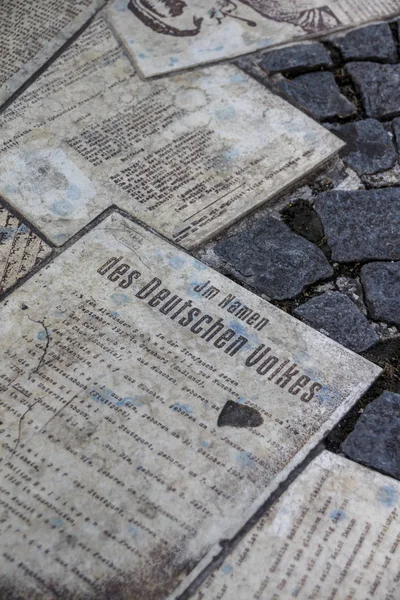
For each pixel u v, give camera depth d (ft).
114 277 7.79
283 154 9.12
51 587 5.75
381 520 6.25
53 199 8.52
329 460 6.59
